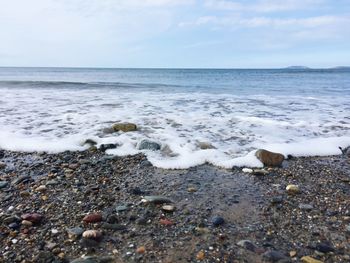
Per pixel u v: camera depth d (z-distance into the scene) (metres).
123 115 2.14
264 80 9.19
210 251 0.68
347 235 0.75
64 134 1.62
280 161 1.25
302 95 3.95
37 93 3.64
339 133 1.73
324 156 1.37
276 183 1.07
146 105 2.68
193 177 1.11
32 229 0.76
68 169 1.17
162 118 2.04
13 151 1.38
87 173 1.14
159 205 0.89
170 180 1.08
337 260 0.66
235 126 1.84
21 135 1.59
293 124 1.93
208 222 0.80
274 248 0.70
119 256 0.66
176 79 9.89
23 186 1.02
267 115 2.26
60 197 0.94
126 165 1.22
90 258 0.64
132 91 4.17
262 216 0.84
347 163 1.28
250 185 1.05
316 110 2.54
